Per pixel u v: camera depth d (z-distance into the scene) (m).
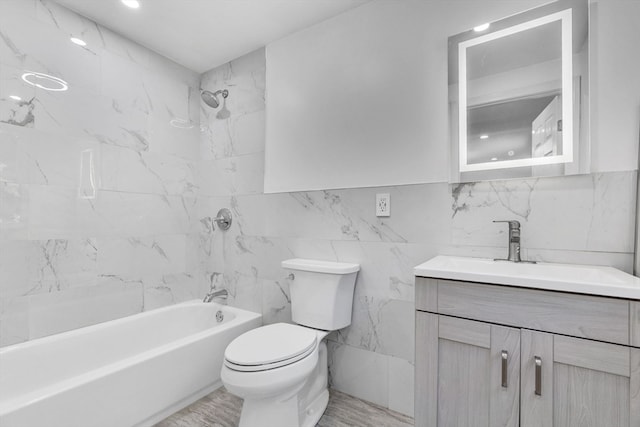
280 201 2.13
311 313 1.75
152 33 2.05
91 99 1.90
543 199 1.34
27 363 1.52
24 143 1.62
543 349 1.00
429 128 1.61
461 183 1.52
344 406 1.71
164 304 2.28
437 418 1.18
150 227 2.21
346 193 1.86
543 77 1.33
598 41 1.24
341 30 1.89
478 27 1.48
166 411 1.61
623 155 1.20
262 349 1.40
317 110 1.99
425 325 1.21
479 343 1.10
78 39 1.84
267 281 2.19
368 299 1.77
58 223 1.75
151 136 2.22
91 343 1.77
